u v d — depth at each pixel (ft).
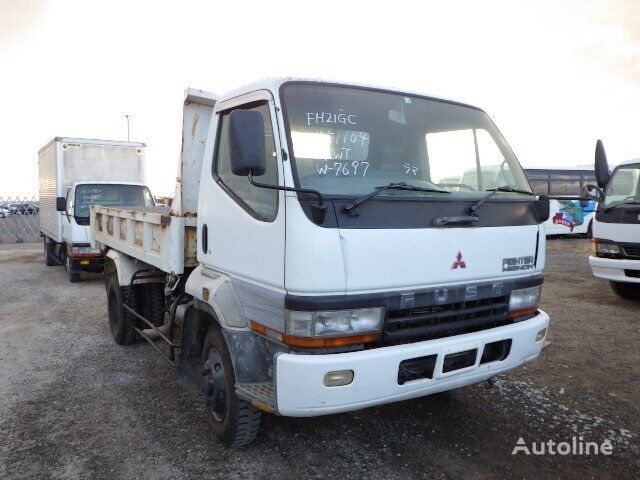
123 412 13.96
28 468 11.21
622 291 27.94
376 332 9.36
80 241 34.76
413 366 9.86
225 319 10.87
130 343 19.89
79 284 34.91
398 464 11.27
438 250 9.98
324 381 8.86
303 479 10.71
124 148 41.01
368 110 11.01
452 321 10.44
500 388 15.44
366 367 9.06
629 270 25.16
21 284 34.91
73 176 39.19
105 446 12.13
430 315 9.97
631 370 17.03
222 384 11.86
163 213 15.31
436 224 10.00
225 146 11.84
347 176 10.07
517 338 11.14
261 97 10.52
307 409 8.97
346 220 9.13
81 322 23.81
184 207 13.60
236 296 10.74
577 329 21.98
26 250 58.23
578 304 26.99
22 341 20.76
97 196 36.09
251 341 10.48
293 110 10.02
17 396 15.05
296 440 12.28
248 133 8.85
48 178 42.52
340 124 10.44
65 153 38.73
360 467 11.12
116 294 19.69
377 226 9.36
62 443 12.28
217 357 12.02
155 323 18.75
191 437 12.51
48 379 16.39
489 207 11.03
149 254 15.61
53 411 14.02
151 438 12.50
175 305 14.58
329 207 9.06
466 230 10.43
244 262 10.46
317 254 8.80
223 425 11.71
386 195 9.80
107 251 21.50
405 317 9.71
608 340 20.35
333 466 11.18
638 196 25.95
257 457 11.57
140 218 16.38
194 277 12.68
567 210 66.69
